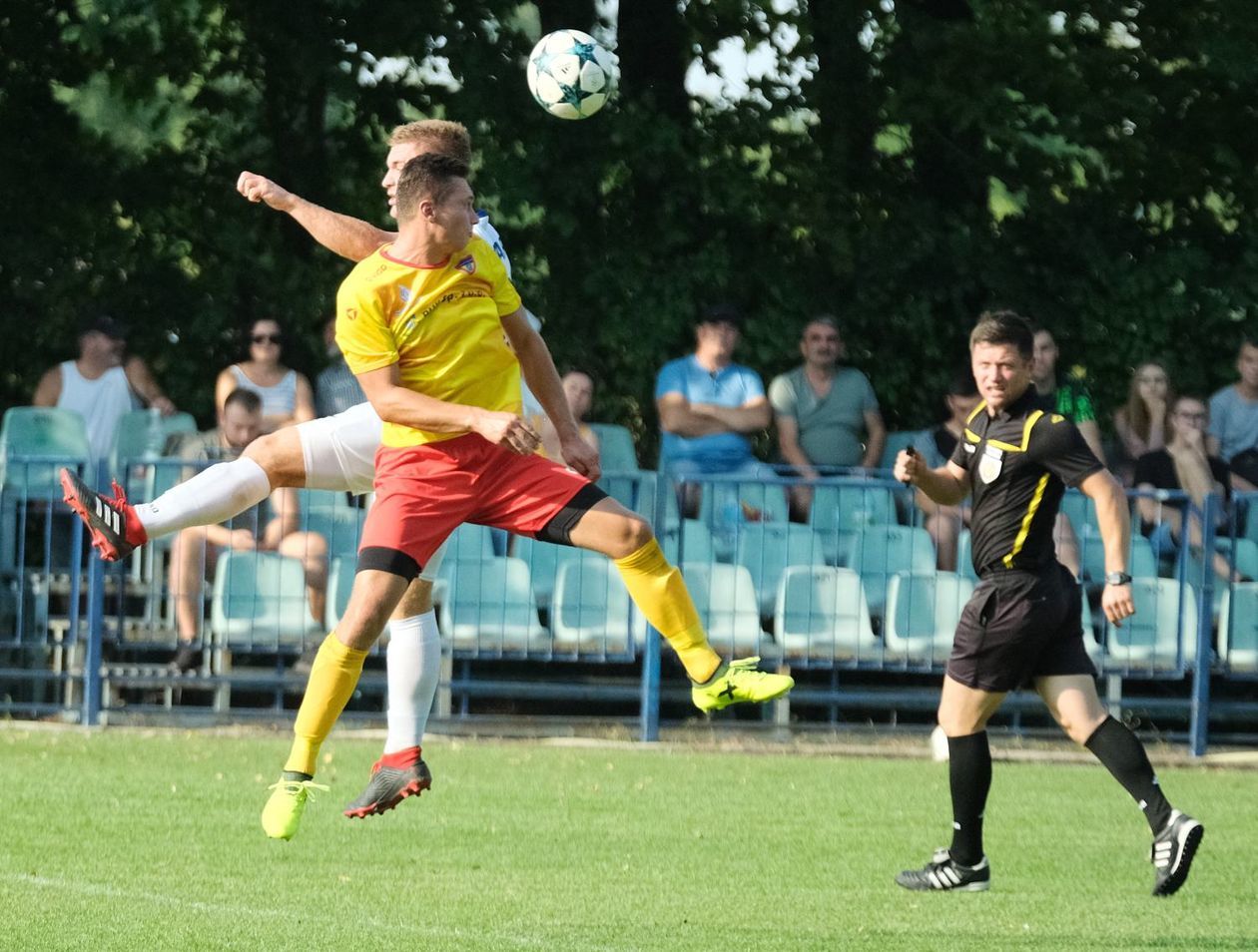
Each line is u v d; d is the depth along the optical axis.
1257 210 54.72
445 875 25.69
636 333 51.28
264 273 52.62
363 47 50.53
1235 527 41.56
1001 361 25.03
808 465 44.97
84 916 22.22
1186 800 34.91
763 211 52.25
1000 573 25.17
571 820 30.69
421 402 20.83
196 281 52.84
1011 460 25.00
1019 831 30.92
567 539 21.58
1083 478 24.73
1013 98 52.34
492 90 50.22
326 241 23.80
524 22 53.50
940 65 51.91
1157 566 41.47
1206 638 41.25
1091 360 53.16
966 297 52.91
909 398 52.59
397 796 22.86
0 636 41.31
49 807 30.16
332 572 40.41
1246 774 39.16
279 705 41.00
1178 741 43.44
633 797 33.28
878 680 45.50
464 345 21.45
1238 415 47.47
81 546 39.72
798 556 41.25
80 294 52.09
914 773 37.44
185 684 40.22
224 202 54.00
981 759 25.31
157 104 54.06
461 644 40.72
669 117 52.28
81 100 54.62
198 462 39.69
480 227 23.91
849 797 34.03
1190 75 53.81
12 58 53.03
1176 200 54.66
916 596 41.19
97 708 40.41
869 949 21.39
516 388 22.09
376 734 40.22
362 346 21.11
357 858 26.81
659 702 41.94
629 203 52.59
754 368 51.56
